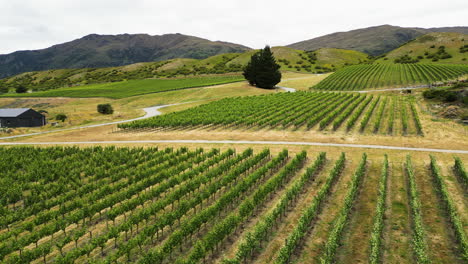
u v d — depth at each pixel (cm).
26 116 7544
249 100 8738
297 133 5106
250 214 2408
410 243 1906
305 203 2548
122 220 2530
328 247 1720
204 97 11162
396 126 5181
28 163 4038
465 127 4875
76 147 5050
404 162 3459
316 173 3231
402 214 2270
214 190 2748
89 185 3086
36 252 1888
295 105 7394
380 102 7469
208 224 2338
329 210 2395
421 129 4906
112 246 2134
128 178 3269
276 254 1884
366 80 11594
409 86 9556
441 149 3909
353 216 2286
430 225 2106
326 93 9331
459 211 2277
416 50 19000
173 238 1919
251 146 4494
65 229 2422
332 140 4584
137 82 17075
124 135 5900
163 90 13200
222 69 19525
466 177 2639
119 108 10738
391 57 19188
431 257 1778
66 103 12294
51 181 3462
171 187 3153
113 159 4022
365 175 3097
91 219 2577
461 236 1781
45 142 5550
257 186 3000
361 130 5047
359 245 1923
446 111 5728
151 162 3775
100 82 19775
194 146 4709
